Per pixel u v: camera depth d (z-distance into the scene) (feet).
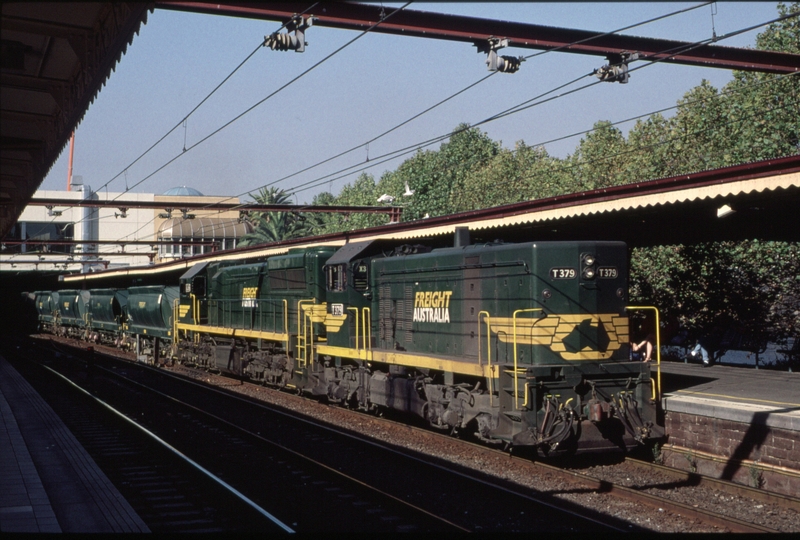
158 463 41.39
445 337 48.08
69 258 195.83
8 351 130.72
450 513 31.19
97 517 29.27
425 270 50.37
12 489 32.91
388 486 35.76
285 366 69.41
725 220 48.32
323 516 30.83
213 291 90.79
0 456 40.29
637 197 42.16
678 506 30.96
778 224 48.14
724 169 37.04
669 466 41.19
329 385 61.57
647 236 56.34
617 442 40.37
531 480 36.60
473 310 45.24
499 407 40.14
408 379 50.34
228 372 83.87
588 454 43.37
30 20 30.66
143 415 59.21
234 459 42.27
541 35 40.91
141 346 119.44
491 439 41.65
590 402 39.29
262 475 38.37
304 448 44.83
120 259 216.95
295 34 35.53
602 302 41.60
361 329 57.47
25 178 54.60
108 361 109.91
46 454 42.14
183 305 99.71
